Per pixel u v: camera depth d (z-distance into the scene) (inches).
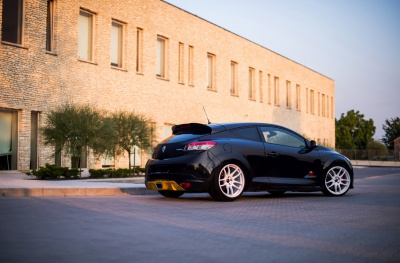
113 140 613.0
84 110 594.9
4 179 508.7
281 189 378.9
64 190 391.9
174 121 1019.3
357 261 163.5
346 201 363.3
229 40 1232.8
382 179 742.5
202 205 328.2
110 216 262.5
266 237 205.6
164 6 987.3
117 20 874.1
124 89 880.3
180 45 1055.6
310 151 399.9
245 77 1314.0
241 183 362.0
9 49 671.1
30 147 708.0
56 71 745.0
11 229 216.8
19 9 695.7
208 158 349.4
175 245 187.9
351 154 2185.0
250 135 376.2
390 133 3745.1
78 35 798.5
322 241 197.8
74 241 193.2
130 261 161.2
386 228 231.0
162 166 359.3
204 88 1125.7
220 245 188.4
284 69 1552.7
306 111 1737.2
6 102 666.2
